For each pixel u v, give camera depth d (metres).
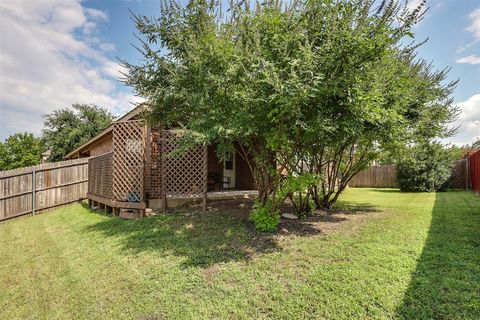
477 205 7.64
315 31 4.52
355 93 4.26
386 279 3.03
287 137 4.85
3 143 24.56
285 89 3.70
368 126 5.72
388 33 4.09
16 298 3.31
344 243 4.30
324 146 6.36
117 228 6.09
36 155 25.00
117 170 7.41
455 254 3.70
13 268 4.22
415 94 6.69
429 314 2.40
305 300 2.77
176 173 7.41
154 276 3.59
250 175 10.41
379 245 4.13
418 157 12.51
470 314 2.37
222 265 3.75
